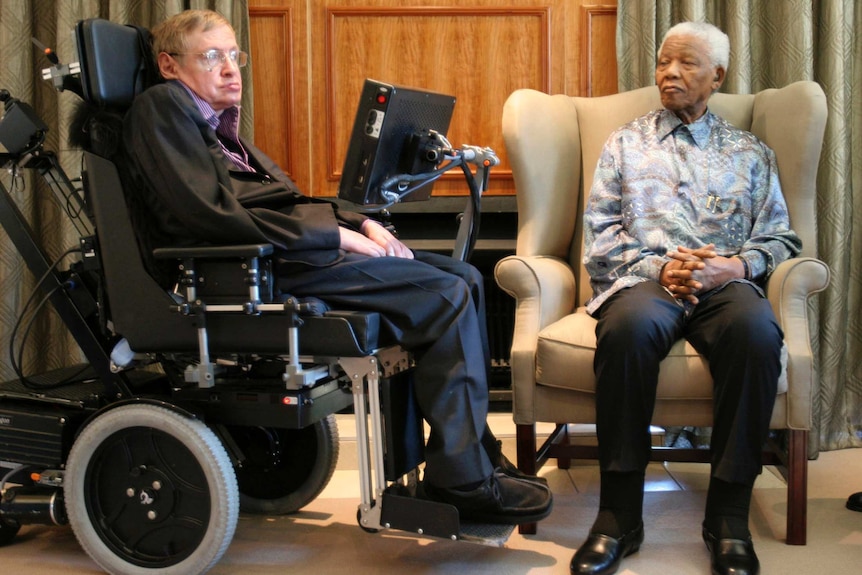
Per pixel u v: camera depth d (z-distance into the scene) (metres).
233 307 1.73
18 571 1.89
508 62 3.02
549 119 2.44
